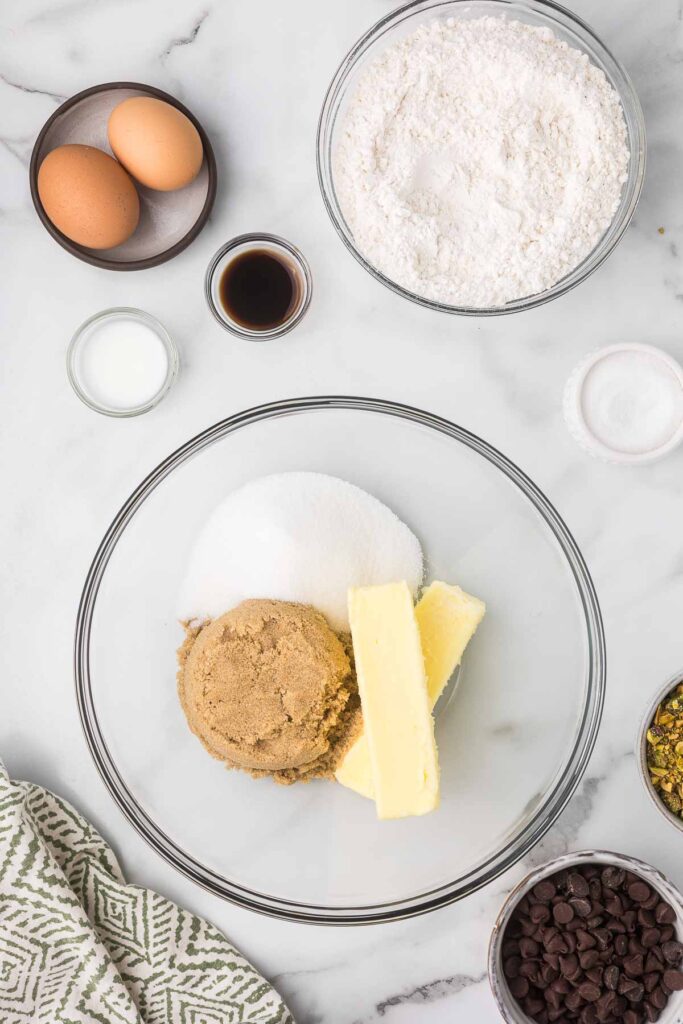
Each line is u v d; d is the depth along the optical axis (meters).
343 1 0.80
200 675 0.75
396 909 0.79
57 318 0.81
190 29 0.80
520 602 0.80
